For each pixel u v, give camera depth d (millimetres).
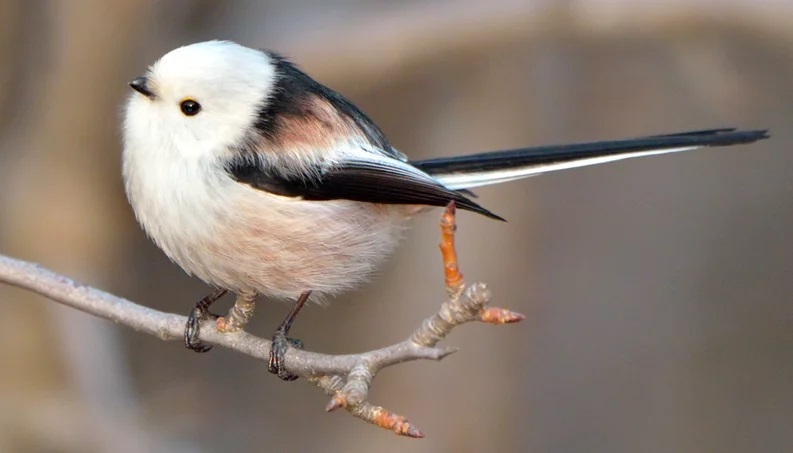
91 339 12297
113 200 12695
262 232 7828
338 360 6789
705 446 14641
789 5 11984
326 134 8055
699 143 8312
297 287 8125
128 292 13617
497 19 12258
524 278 13133
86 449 11883
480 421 12656
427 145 13227
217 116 7793
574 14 12234
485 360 12727
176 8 12727
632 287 15227
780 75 13023
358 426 13234
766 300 15484
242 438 13766
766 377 15031
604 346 14906
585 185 15172
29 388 11883
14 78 12750
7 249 12352
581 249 15102
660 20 12250
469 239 12727
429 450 12539
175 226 7828
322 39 12336
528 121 13133
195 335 7879
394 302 12898
